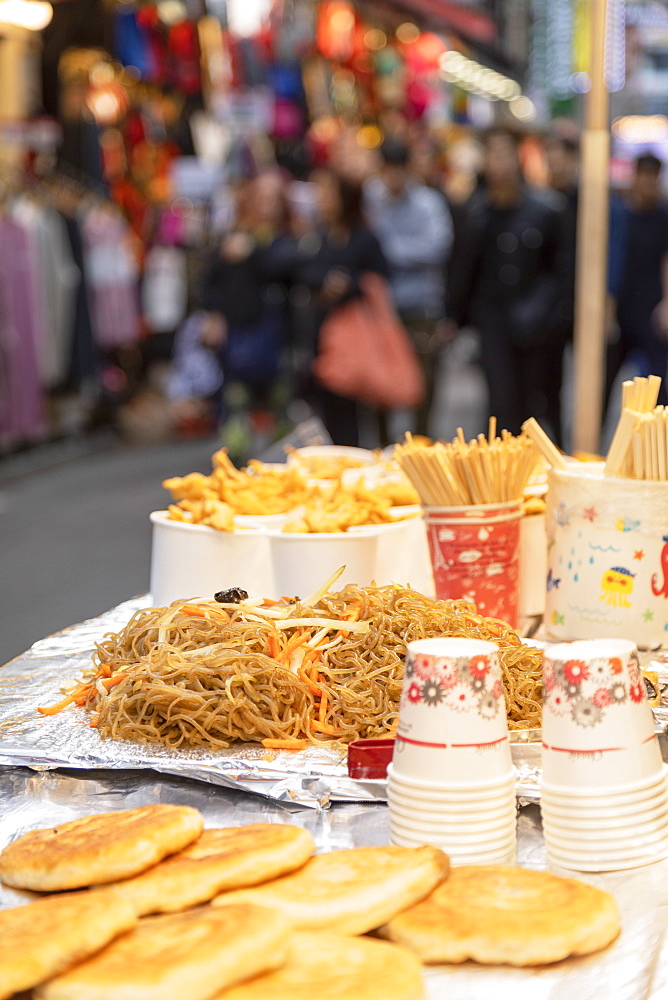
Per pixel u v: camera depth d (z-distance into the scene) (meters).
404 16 15.52
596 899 1.42
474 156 17.75
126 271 12.61
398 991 1.24
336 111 17.73
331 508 2.62
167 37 13.31
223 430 9.18
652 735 1.62
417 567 2.74
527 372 7.61
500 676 1.62
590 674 1.58
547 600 2.56
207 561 2.56
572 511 2.45
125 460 11.42
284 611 2.08
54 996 1.24
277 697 1.91
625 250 8.06
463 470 2.48
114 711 1.96
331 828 1.74
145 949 1.30
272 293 8.94
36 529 8.23
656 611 2.40
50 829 1.64
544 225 7.39
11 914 1.36
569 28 14.33
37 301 10.70
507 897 1.44
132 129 14.03
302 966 1.30
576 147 8.05
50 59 11.96
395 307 9.60
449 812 1.57
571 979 1.34
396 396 7.75
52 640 2.64
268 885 1.47
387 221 9.55
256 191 8.95
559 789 1.59
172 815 1.57
